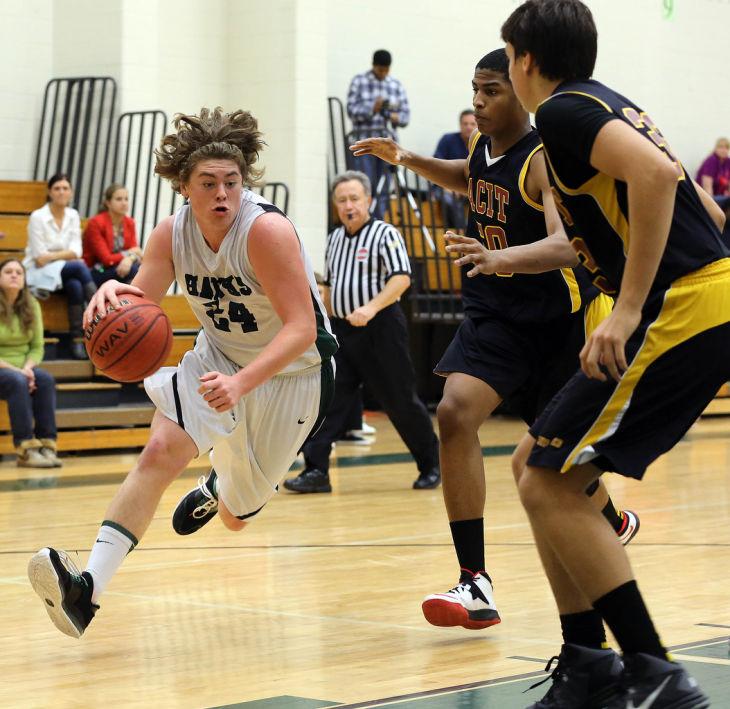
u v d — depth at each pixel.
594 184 3.11
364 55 15.75
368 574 5.68
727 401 15.98
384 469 10.23
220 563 6.00
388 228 8.73
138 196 13.96
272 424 4.46
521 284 4.65
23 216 12.69
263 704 3.55
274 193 13.77
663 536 6.68
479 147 4.82
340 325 8.77
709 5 18.98
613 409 3.12
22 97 13.70
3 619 4.78
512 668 3.95
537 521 3.22
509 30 3.32
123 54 13.61
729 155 18.11
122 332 4.05
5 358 10.54
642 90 18.27
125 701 3.62
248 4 14.69
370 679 3.83
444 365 4.71
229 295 4.24
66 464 10.74
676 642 4.20
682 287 3.12
